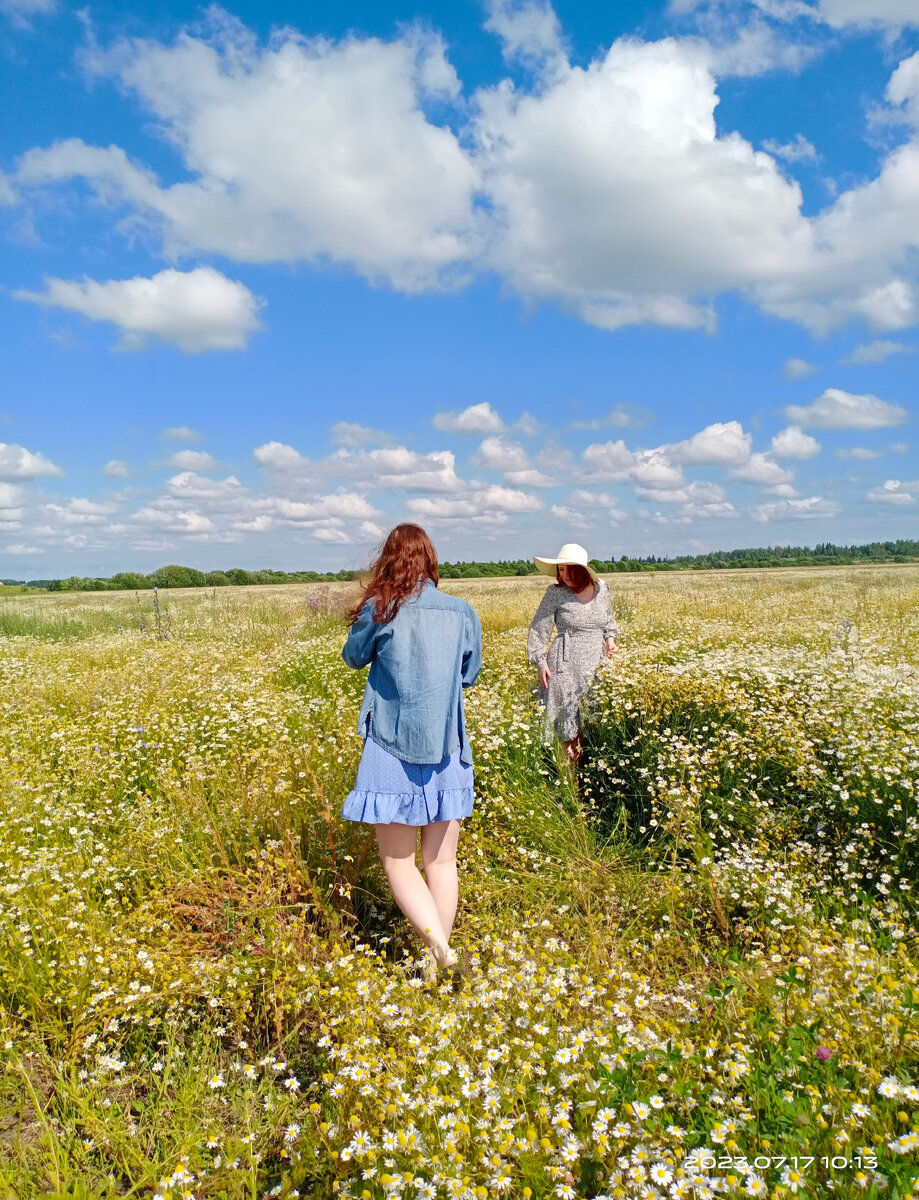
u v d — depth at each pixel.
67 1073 2.62
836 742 4.62
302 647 10.16
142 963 2.90
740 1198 1.61
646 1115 1.80
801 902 3.23
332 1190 1.98
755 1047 2.18
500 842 4.26
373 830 3.84
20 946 2.98
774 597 17.03
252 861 3.96
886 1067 2.02
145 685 7.55
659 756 4.71
